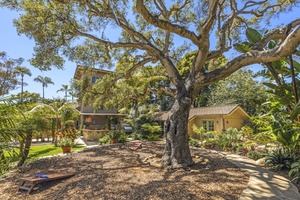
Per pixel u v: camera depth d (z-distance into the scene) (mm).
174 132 6281
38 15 6793
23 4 6855
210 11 5727
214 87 26047
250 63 5547
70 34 7410
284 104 6570
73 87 11281
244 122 16391
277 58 4578
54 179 4918
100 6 6641
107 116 21172
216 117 16312
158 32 10500
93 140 17438
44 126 8141
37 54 7328
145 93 10781
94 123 21703
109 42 7488
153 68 12133
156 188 4066
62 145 10023
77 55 8242
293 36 3830
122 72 10555
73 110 14875
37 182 4660
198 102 26969
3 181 5234
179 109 6445
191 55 16906
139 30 10148
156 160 6641
